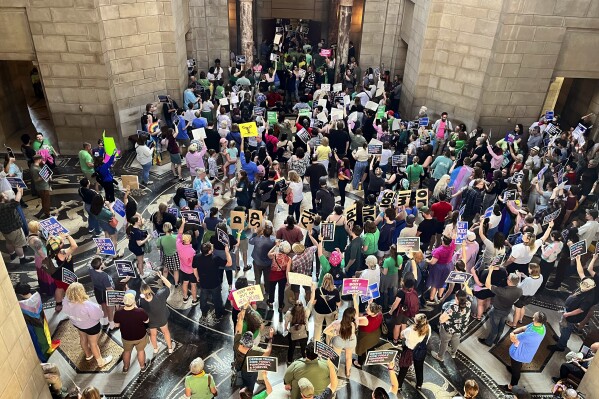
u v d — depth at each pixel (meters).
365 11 19.55
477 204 11.09
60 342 8.56
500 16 14.56
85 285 9.91
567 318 8.43
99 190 13.12
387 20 19.66
